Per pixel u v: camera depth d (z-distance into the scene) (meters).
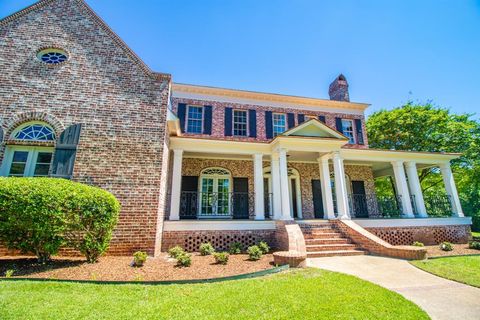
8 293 3.81
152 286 4.55
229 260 7.30
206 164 13.38
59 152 7.34
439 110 21.27
